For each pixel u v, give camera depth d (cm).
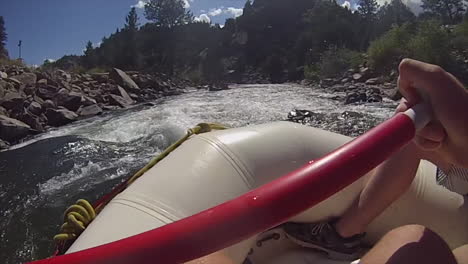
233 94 1644
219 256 111
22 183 574
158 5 5559
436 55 1636
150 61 5147
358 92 1305
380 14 5200
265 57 5131
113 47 4509
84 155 703
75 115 1091
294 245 177
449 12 4997
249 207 66
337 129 795
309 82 2362
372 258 107
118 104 1366
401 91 111
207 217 65
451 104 103
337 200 163
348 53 2222
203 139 169
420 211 167
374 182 156
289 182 69
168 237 64
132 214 133
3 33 4622
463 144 107
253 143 169
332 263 162
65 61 4853
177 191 144
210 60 5278
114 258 62
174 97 1644
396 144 84
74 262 62
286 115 989
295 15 5400
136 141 800
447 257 105
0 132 847
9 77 1251
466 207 165
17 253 396
